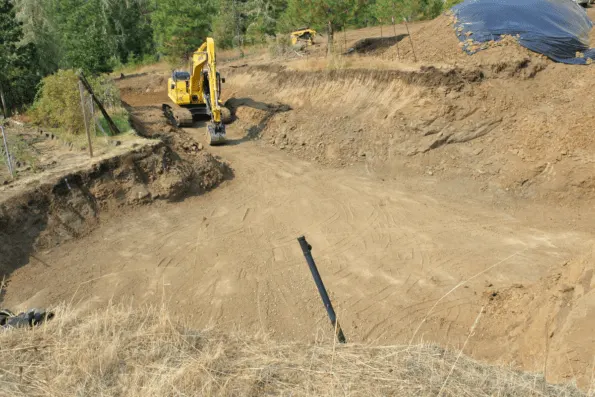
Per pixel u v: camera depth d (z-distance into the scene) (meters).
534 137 14.91
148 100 30.62
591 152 13.73
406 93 17.94
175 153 15.68
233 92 27.27
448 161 15.75
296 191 15.07
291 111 20.92
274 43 33.50
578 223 12.38
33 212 11.84
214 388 3.65
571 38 18.52
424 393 3.44
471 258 10.94
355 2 23.42
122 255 11.47
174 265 11.00
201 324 8.91
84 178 13.13
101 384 3.79
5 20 23.83
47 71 25.86
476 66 17.66
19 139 15.41
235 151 18.86
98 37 27.56
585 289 6.54
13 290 10.05
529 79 17.19
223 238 12.22
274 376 3.79
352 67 21.02
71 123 16.70
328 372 3.76
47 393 3.69
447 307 9.10
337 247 11.69
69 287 10.14
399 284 10.05
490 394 3.48
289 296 9.76
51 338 4.53
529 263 10.56
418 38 22.09
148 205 13.85
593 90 15.69
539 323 6.90
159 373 3.86
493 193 14.23
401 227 12.60
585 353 5.37
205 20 39.28
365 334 8.55
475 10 20.73
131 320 4.85
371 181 15.66
